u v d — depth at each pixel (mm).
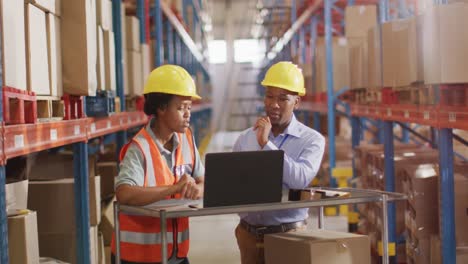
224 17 33688
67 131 4336
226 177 3205
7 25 3354
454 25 4684
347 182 9656
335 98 9953
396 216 6594
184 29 15008
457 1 5066
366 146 8047
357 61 8109
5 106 3258
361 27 9039
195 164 3732
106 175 6746
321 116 15109
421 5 6754
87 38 4551
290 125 4191
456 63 4695
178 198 3576
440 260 5363
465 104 4801
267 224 4156
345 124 13508
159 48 10250
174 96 3486
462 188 5074
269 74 4141
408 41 5656
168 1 12375
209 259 7477
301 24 14148
